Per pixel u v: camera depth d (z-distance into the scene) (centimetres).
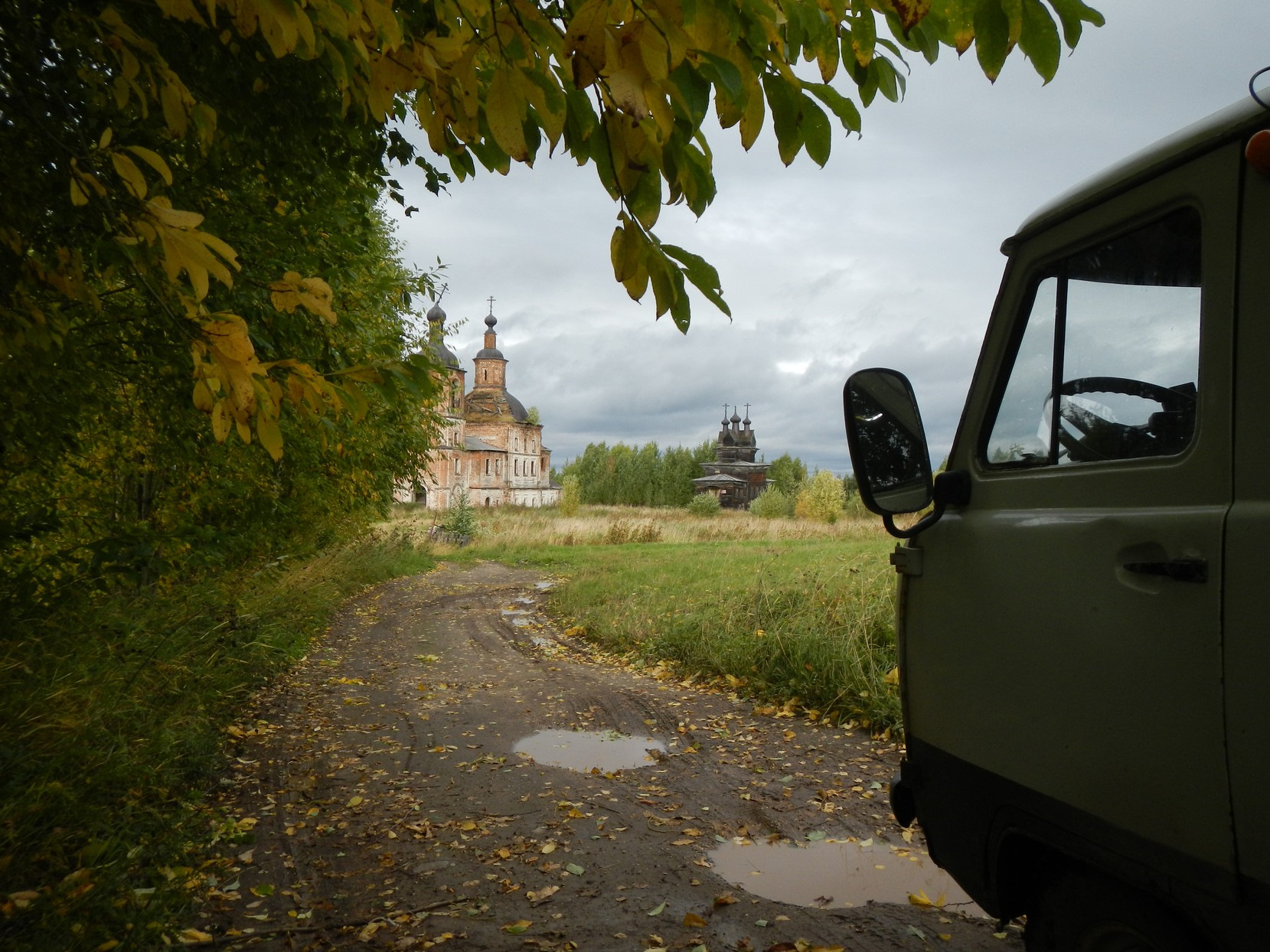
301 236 494
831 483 4534
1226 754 156
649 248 155
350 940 354
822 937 351
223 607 855
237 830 468
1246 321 160
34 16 261
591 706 793
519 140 142
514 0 144
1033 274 224
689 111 141
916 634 259
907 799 271
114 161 178
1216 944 159
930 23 146
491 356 11250
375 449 1064
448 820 498
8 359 294
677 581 1599
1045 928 214
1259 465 155
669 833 477
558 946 347
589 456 12169
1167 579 171
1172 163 178
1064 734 197
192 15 190
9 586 434
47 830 393
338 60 197
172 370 468
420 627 1346
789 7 144
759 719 732
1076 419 206
